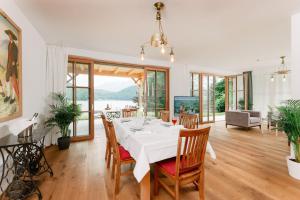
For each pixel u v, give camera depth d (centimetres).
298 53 256
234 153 334
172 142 185
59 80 396
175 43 382
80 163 288
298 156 236
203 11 241
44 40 367
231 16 257
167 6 227
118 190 204
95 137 465
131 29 306
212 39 357
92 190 206
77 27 299
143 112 547
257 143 404
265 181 227
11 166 203
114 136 203
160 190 210
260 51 450
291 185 217
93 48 424
